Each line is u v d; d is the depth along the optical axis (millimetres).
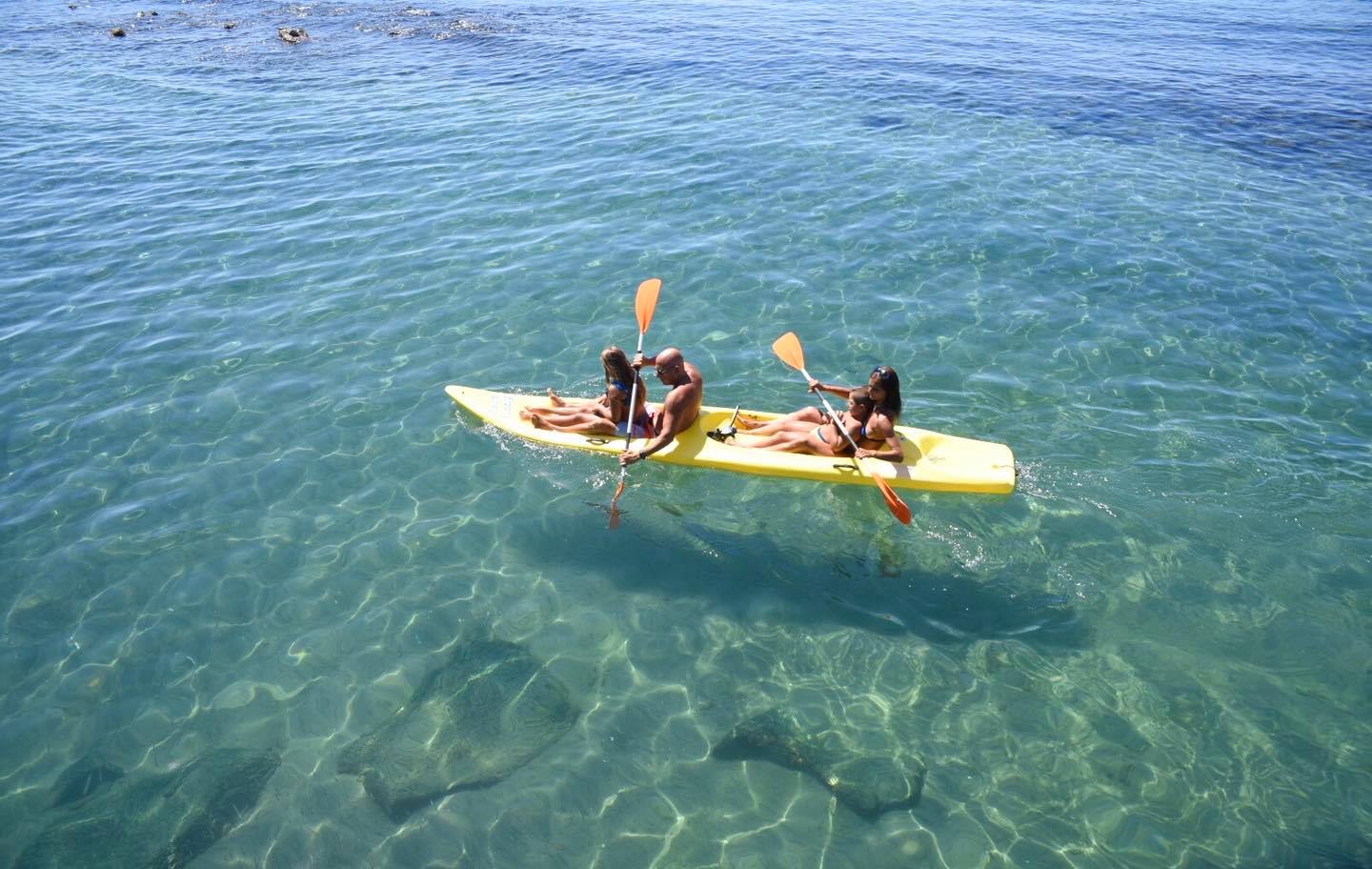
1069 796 4926
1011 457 7270
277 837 4789
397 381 8633
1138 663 5695
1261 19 27391
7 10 27406
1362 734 5207
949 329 9414
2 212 12609
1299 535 6672
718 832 4777
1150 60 21156
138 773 5133
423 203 12594
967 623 6031
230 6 27625
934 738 5262
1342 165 14133
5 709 5504
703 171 13508
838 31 23688
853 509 7059
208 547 6691
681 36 22719
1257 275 10461
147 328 9602
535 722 5379
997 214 12039
